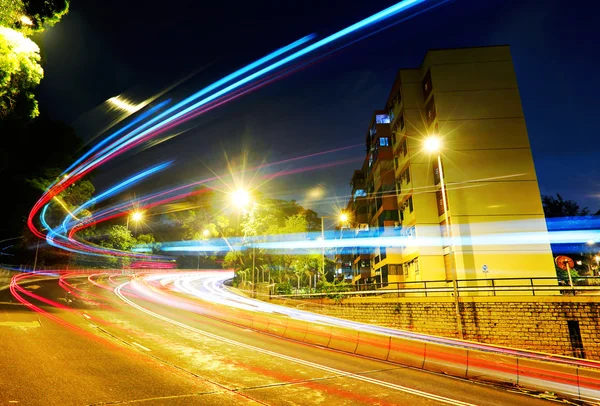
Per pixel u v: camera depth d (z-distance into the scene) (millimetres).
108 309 19953
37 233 39969
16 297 20750
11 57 11672
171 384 7848
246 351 12438
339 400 7766
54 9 14523
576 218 53094
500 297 20047
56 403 6199
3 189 33344
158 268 79500
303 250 45500
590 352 17734
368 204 50750
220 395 7398
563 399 9547
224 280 59906
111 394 6875
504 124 31609
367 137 50500
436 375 11602
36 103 15586
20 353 9219
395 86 39062
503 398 9242
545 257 28844
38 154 37938
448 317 21047
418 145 34375
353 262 59469
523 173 30609
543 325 18938
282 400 7449
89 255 57125
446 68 33062
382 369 11695
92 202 48375
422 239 32062
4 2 12898
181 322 17812
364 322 24250
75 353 9812
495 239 29484
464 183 30766
